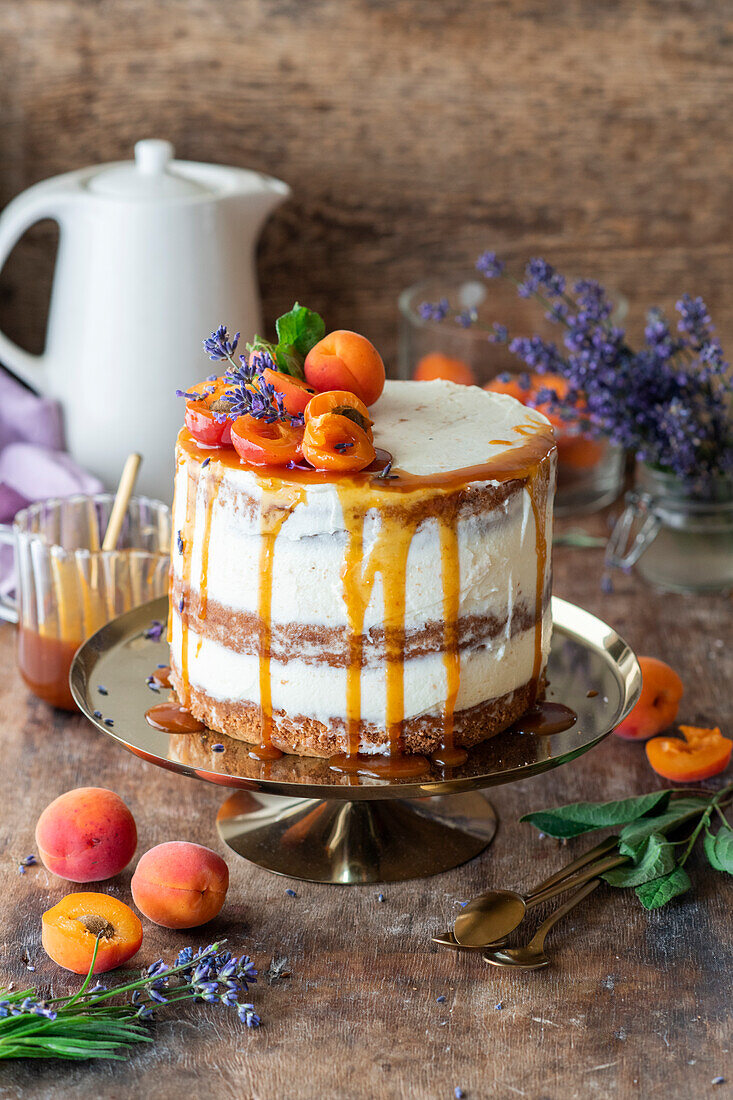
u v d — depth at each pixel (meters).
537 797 1.27
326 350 1.17
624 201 1.66
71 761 1.29
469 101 1.62
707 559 1.50
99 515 1.42
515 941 1.15
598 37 1.61
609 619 1.46
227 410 1.14
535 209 1.66
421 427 1.18
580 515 1.64
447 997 1.12
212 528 1.14
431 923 1.16
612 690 1.23
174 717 1.19
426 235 1.66
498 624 1.16
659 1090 1.07
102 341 1.48
